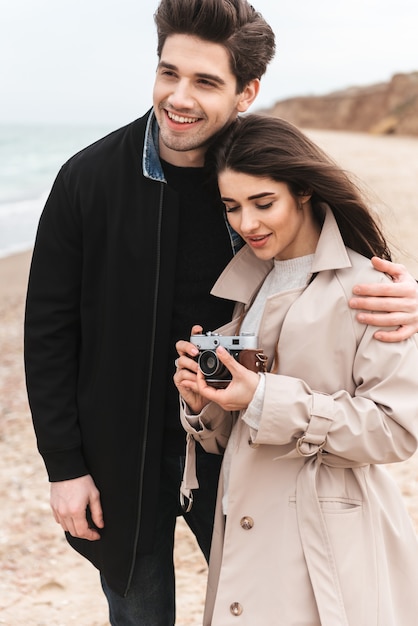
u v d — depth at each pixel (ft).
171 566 8.64
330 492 7.08
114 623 8.62
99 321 7.96
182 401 7.77
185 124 7.40
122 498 8.01
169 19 7.21
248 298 7.95
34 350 8.02
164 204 7.87
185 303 8.16
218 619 7.25
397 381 6.82
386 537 7.29
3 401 21.16
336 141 116.98
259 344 7.41
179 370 7.34
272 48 7.72
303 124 187.01
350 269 7.24
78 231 7.91
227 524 7.41
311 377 7.10
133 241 7.80
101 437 7.98
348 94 183.62
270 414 6.77
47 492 15.57
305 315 7.13
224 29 7.14
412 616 7.33
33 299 8.02
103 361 7.91
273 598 7.06
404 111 151.12
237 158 7.02
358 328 7.01
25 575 12.68
